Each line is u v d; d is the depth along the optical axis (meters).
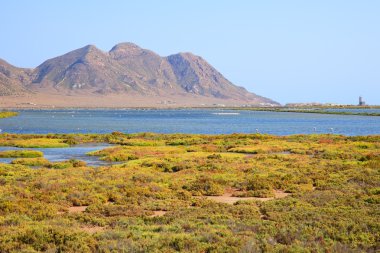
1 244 17.83
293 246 17.62
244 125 161.75
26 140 85.12
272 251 16.75
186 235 19.14
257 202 29.12
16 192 32.06
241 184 36.84
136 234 19.77
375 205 27.05
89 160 59.47
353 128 138.00
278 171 44.19
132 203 29.55
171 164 48.88
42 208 26.86
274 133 120.00
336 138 87.00
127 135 98.19
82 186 34.53
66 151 71.56
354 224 21.16
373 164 46.91
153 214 26.61
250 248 16.91
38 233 19.03
